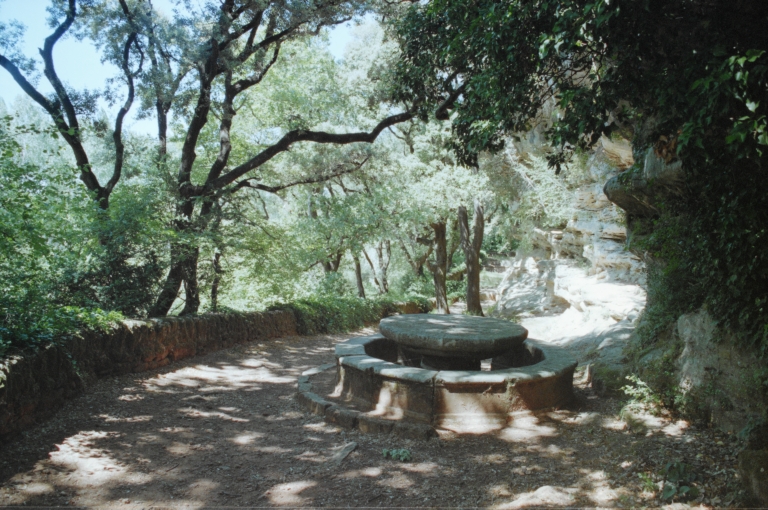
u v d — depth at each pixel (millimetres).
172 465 4605
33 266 6371
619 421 5773
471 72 6164
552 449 5137
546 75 4891
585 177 13695
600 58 4055
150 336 7934
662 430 5203
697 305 6250
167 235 9109
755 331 4574
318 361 10211
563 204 14773
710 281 5301
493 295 27703
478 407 5895
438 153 18734
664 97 3479
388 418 5961
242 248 11719
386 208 17453
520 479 4473
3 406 4461
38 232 6156
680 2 3420
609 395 6934
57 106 9750
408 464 4797
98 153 11156
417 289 26094
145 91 10039
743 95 2791
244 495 4125
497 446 5250
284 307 13203
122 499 3918
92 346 6629
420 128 17734
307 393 6797
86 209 7801
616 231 12422
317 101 15125
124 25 9586
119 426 5422
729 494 3705
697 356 5512
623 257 12227
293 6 10070
